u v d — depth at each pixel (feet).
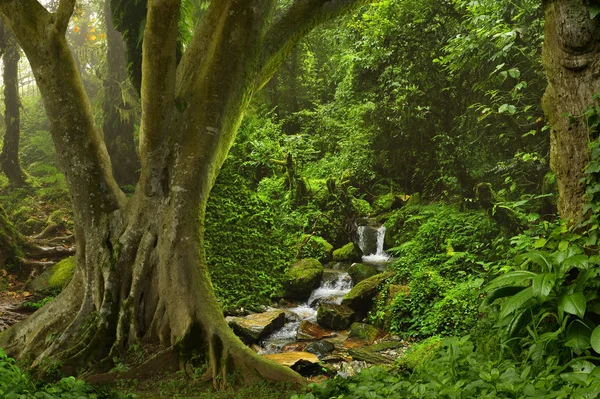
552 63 16.67
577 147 16.19
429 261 37.04
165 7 23.88
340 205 52.54
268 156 57.31
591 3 15.79
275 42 29.66
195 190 26.61
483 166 41.52
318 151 65.98
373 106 54.24
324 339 34.32
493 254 32.71
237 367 23.16
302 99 77.97
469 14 41.39
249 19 27.66
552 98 16.85
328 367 28.84
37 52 26.84
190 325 24.59
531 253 14.92
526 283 14.64
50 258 49.65
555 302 14.06
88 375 23.44
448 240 37.09
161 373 23.84
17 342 26.78
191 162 26.58
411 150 54.90
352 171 58.08
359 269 42.04
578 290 13.75
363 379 14.43
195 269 25.85
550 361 12.93
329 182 53.11
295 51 76.95
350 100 58.65
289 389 22.09
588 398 9.83
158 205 26.55
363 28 54.39
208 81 27.14
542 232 22.77
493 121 42.04
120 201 27.81
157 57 25.02
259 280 40.42
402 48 49.03
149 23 24.35
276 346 32.78
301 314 38.34
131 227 26.68
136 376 23.59
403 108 50.96
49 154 86.84
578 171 16.17
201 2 44.34
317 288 42.52
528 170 37.11
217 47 27.27
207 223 39.70
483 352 15.98
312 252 47.29
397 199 54.44
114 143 66.18
